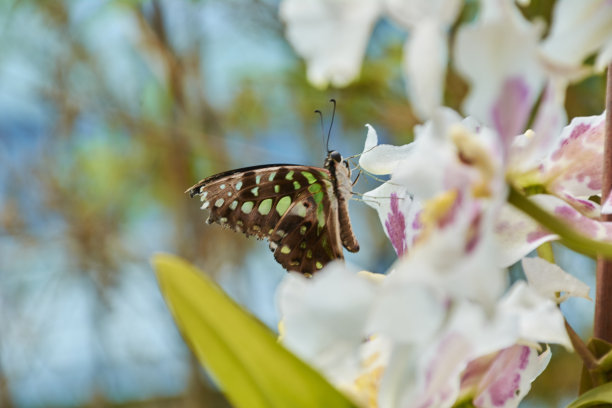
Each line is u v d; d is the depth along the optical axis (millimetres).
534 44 245
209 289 281
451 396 297
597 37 264
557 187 361
